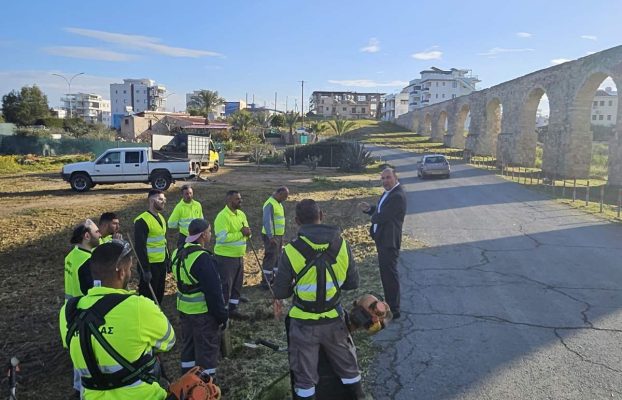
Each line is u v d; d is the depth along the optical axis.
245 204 18.48
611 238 12.04
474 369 5.00
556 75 34.41
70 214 15.86
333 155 43.41
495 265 9.42
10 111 84.75
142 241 6.54
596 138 78.81
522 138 41.09
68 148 44.84
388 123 106.50
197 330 4.63
